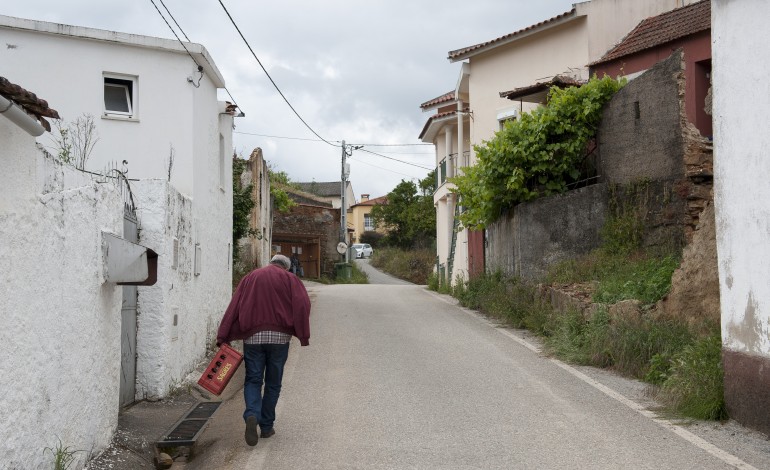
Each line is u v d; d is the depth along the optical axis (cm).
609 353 1029
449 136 2934
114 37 1254
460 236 2641
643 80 1409
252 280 709
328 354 1195
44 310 509
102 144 1261
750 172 691
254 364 695
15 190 462
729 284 731
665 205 1345
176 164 1248
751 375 689
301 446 679
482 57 2444
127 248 658
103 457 640
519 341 1295
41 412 502
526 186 1686
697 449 636
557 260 1552
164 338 882
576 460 613
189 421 804
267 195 3030
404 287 3102
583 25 2095
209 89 1377
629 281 1207
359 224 8494
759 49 678
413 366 1066
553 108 1600
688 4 2075
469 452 644
